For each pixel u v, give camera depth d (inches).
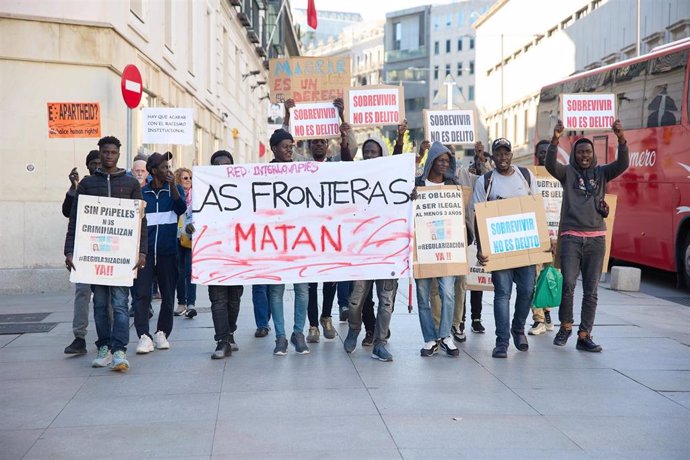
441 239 322.7
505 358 323.0
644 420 236.8
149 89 669.9
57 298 496.1
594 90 727.1
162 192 335.6
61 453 208.2
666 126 598.2
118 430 227.0
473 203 341.7
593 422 234.5
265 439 218.1
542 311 378.0
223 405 252.1
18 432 225.9
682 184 573.6
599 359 321.7
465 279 354.9
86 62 532.4
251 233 325.7
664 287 613.6
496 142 336.5
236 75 1346.0
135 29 610.9
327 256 325.4
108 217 300.8
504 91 2075.5
